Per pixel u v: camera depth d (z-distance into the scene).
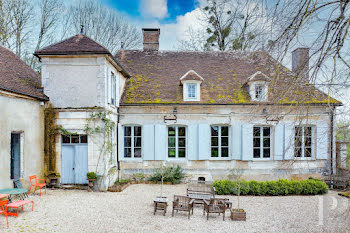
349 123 5.05
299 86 5.22
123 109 12.48
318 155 12.39
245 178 12.50
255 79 12.28
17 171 9.06
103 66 10.29
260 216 7.84
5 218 6.89
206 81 13.63
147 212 7.94
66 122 10.41
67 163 10.56
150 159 12.39
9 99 8.45
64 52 10.04
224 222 7.29
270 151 12.80
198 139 12.47
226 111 12.57
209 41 18.73
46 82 10.45
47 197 9.11
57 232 6.15
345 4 4.23
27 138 9.38
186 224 7.05
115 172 11.88
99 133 10.33
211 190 9.61
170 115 12.52
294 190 10.59
